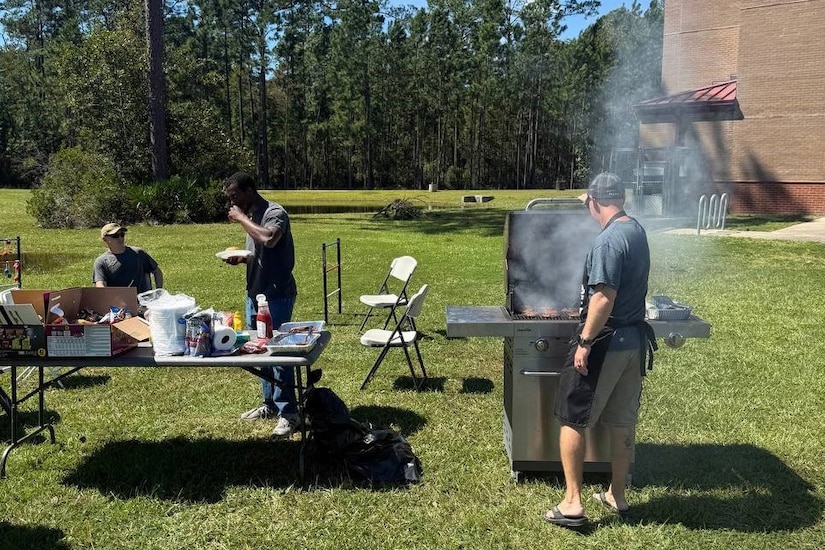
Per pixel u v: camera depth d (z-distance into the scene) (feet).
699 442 13.97
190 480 12.38
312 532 10.66
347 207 106.93
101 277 17.47
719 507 11.29
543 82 201.05
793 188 62.08
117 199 71.05
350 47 197.67
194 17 194.29
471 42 206.49
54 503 11.59
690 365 19.21
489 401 16.66
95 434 14.69
